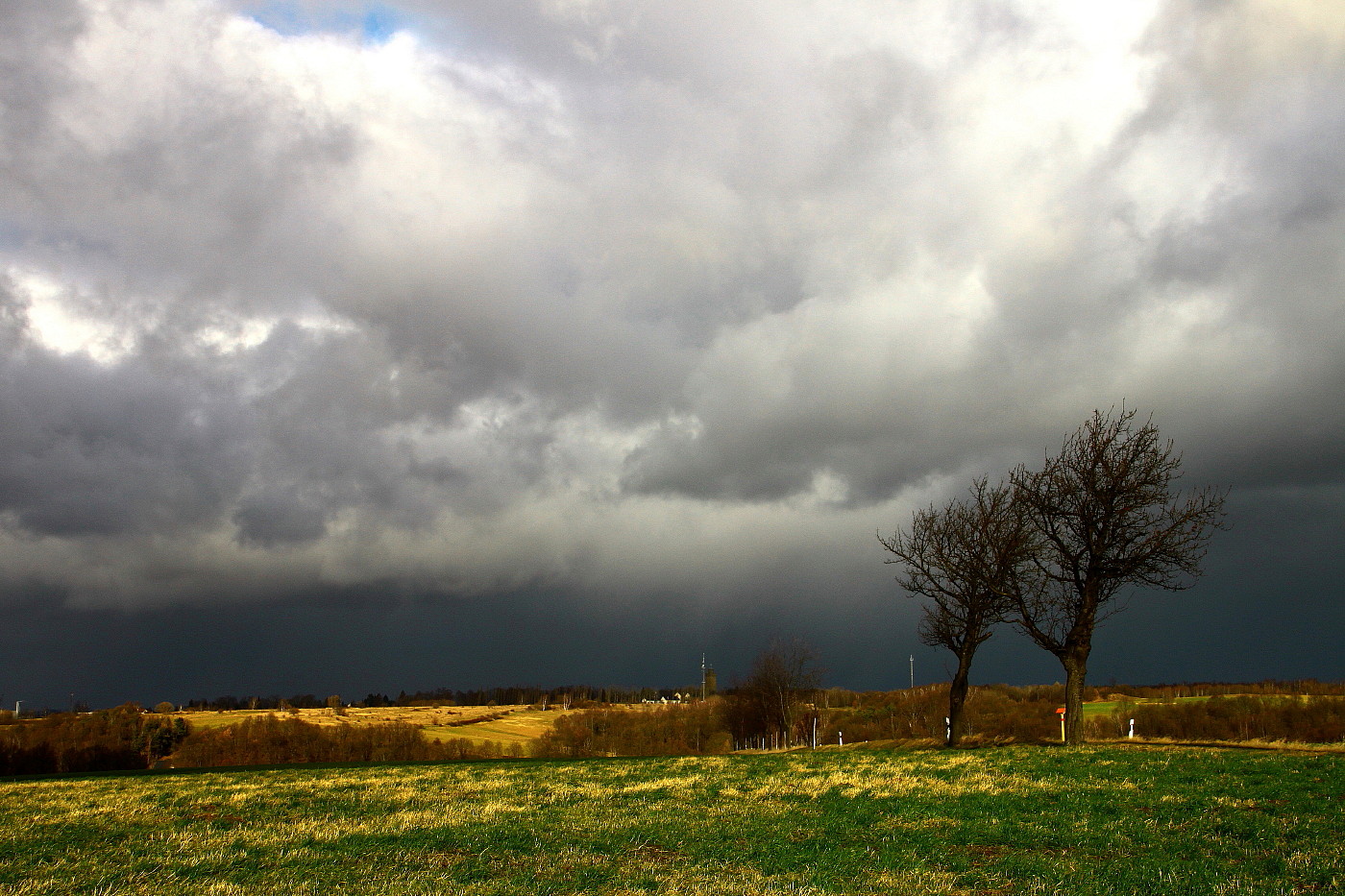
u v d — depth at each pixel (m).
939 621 41.69
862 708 99.62
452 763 40.25
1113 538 35.22
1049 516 36.47
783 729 82.81
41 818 20.55
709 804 21.22
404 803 22.55
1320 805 17.44
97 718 82.12
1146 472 34.97
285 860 15.25
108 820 20.12
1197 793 19.53
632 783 26.23
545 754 94.31
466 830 17.83
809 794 22.22
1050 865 13.48
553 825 18.38
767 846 15.65
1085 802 19.14
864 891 12.35
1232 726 55.47
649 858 15.10
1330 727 51.72
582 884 13.00
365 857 15.41
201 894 12.80
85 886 13.48
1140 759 26.78
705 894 12.31
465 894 12.46
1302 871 12.61
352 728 93.56
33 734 78.44
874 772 26.39
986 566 39.44
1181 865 13.22
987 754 31.45
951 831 16.62
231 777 32.25
